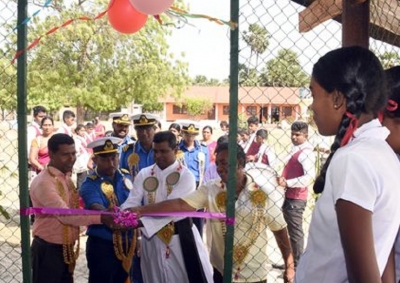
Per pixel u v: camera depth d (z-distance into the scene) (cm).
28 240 242
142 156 489
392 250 142
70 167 324
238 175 279
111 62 1205
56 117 2059
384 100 135
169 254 318
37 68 1139
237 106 231
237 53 227
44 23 1074
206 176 555
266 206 284
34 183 311
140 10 228
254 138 604
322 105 134
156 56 1250
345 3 275
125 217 300
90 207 322
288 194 472
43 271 314
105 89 1202
